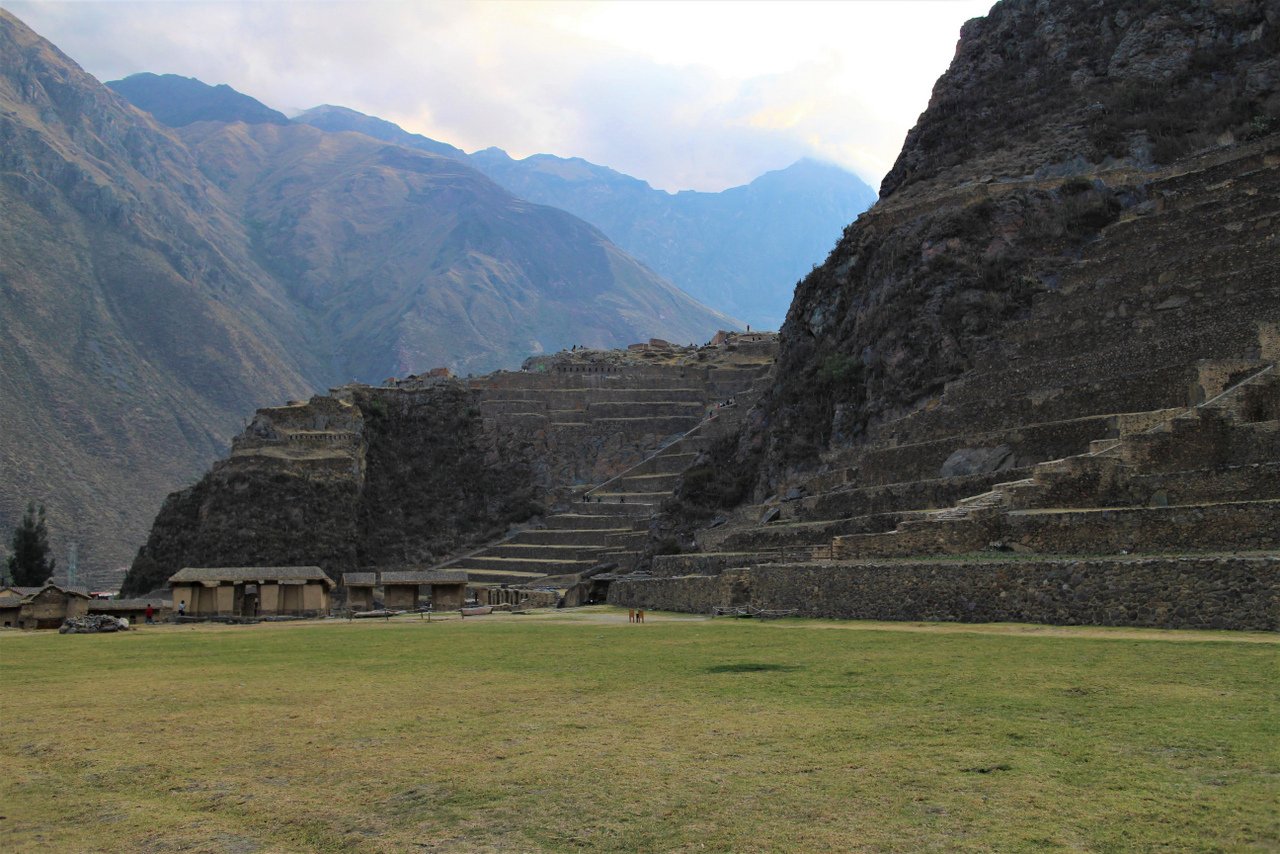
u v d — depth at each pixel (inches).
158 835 815.7
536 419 6146.7
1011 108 4574.3
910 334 3617.1
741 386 6358.3
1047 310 3159.5
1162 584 1596.9
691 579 2869.1
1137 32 4387.3
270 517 5246.1
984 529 2127.2
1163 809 752.3
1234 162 3275.1
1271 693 1053.2
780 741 980.6
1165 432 2086.6
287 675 1587.1
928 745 937.5
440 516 5826.8
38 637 2810.0
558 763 943.0
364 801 869.8
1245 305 2394.2
